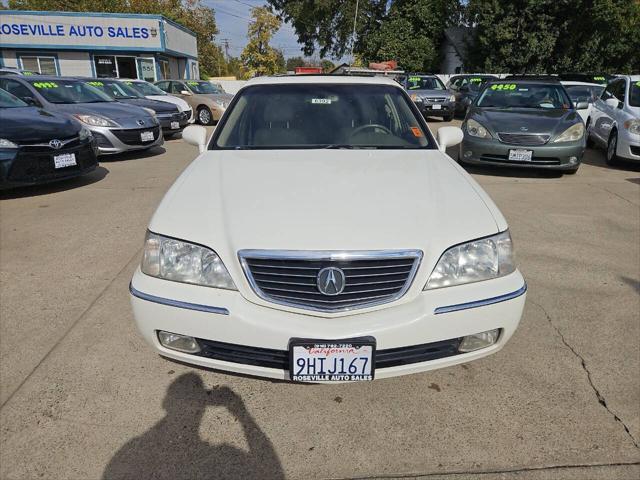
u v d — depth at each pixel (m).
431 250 1.96
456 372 2.46
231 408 2.21
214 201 2.23
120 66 25.05
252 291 1.92
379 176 2.48
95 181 6.67
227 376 2.42
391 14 30.69
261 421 2.14
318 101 3.31
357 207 2.14
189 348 2.06
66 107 7.98
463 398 2.28
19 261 3.79
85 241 4.25
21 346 2.64
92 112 7.98
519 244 4.25
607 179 6.91
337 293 1.88
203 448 1.99
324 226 1.99
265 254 1.90
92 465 1.89
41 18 22.92
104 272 3.59
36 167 5.51
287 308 1.91
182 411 2.18
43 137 5.57
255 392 2.32
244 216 2.08
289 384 2.38
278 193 2.26
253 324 1.89
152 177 6.95
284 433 2.07
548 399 2.27
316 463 1.92
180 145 10.51
